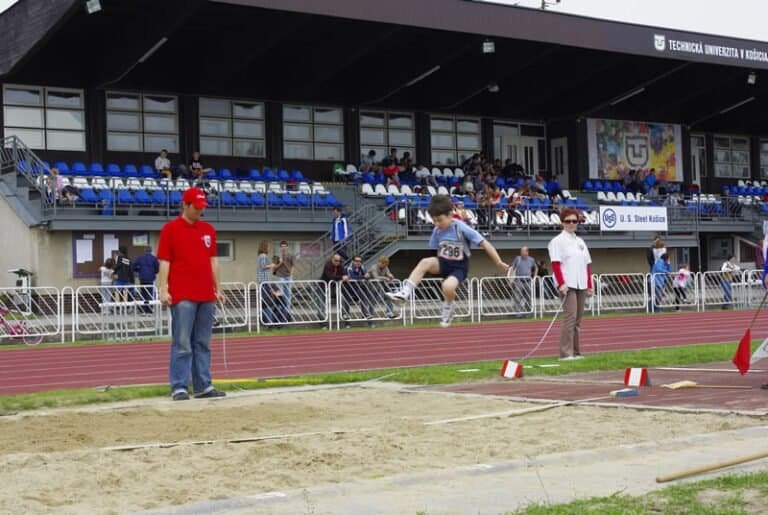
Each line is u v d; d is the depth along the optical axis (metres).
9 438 7.43
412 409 8.90
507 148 38.16
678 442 6.43
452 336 18.80
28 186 26.72
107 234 26.17
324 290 21.77
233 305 20.91
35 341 19.17
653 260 26.36
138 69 30.06
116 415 8.72
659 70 35.56
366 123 34.91
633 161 39.56
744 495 4.79
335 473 5.77
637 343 16.28
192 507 4.83
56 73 29.20
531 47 32.47
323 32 29.66
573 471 5.65
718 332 18.41
